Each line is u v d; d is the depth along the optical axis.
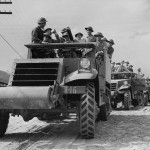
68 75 6.64
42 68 6.68
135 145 5.82
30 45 7.57
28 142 6.24
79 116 6.68
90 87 6.47
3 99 6.01
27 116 6.77
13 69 6.79
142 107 16.91
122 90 15.17
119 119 10.27
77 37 9.38
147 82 20.75
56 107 6.67
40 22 7.89
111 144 5.92
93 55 7.73
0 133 6.80
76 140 6.39
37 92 5.96
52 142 6.23
